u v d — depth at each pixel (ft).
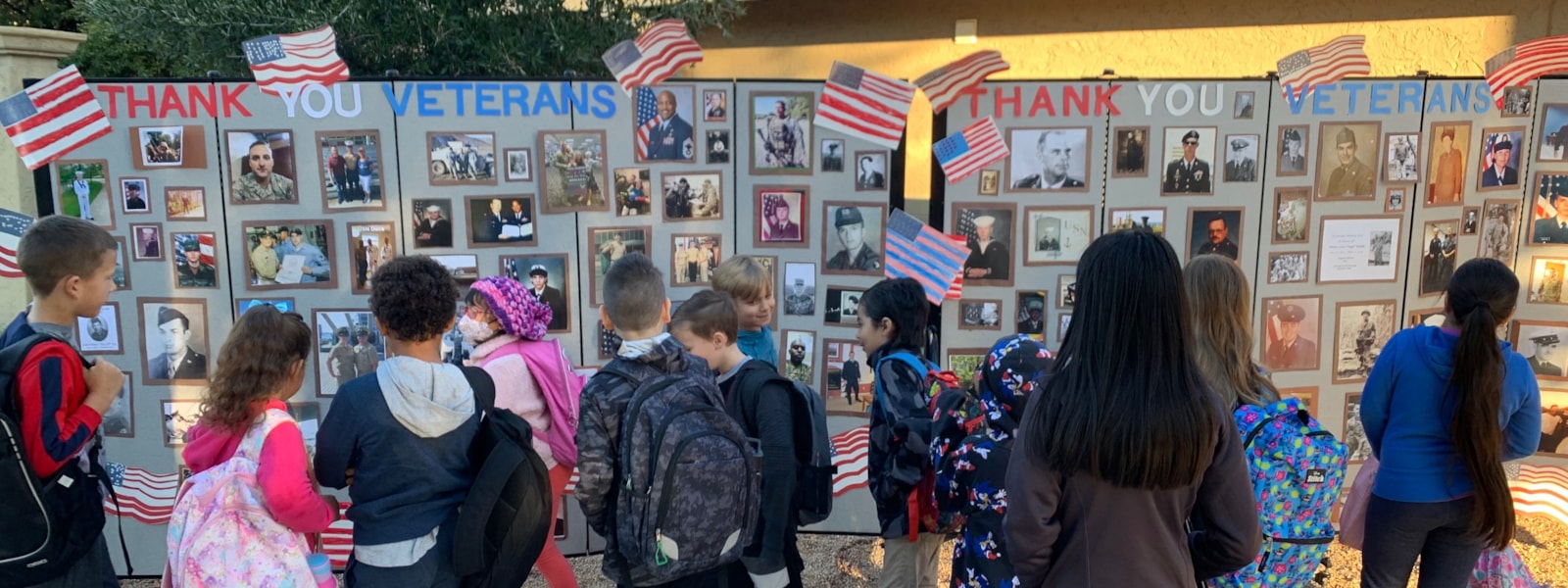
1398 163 12.60
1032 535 5.88
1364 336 13.03
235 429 7.16
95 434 8.17
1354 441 13.29
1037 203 12.57
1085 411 5.51
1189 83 12.30
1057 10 21.38
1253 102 12.36
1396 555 8.98
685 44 12.01
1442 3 17.95
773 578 7.94
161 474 12.46
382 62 21.67
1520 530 13.50
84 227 7.79
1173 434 5.37
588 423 7.54
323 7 20.95
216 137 11.75
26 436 7.13
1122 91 12.32
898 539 9.61
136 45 26.43
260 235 12.00
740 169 12.52
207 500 7.06
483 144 12.09
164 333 12.12
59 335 7.62
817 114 12.26
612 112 12.21
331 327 12.27
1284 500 7.55
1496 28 17.62
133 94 11.56
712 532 7.38
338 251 12.12
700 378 7.82
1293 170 12.53
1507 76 12.25
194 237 11.94
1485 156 12.75
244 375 7.05
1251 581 7.65
